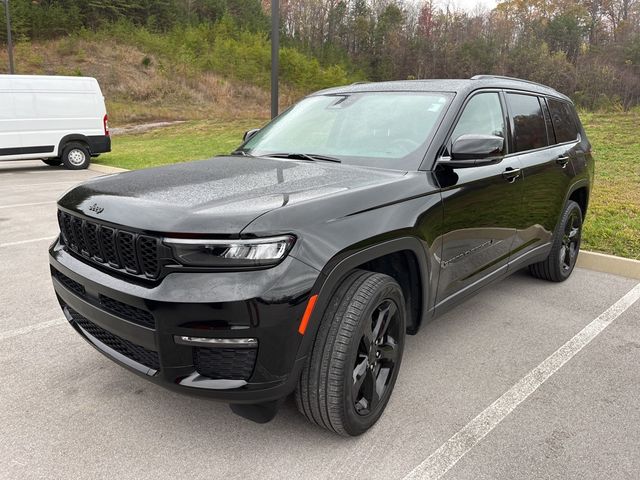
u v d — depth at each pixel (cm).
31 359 330
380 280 245
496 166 343
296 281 209
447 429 263
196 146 1727
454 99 323
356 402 247
